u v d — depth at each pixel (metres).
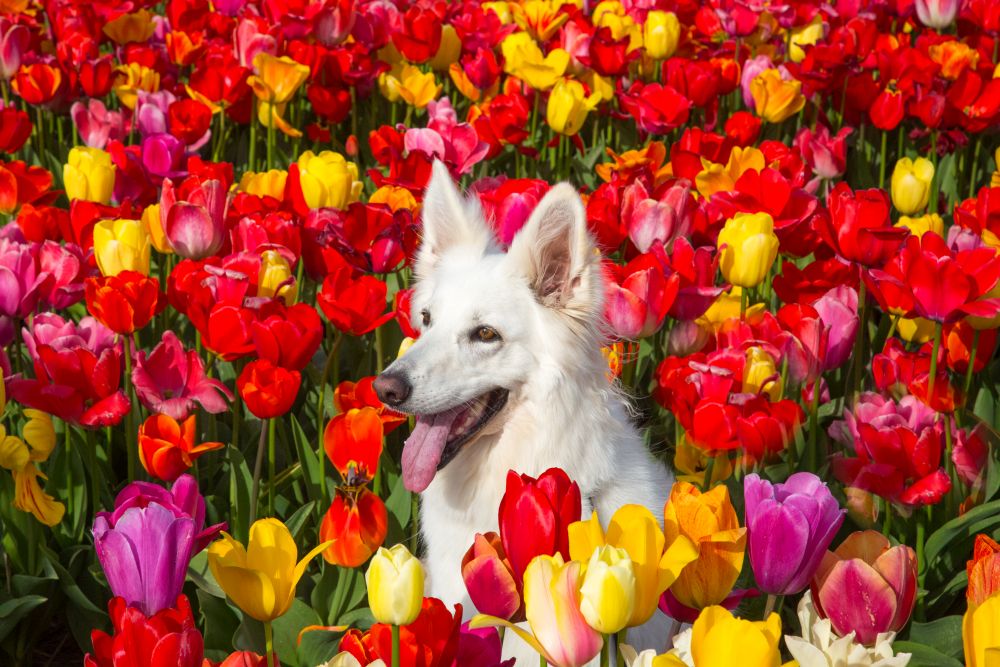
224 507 4.47
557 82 7.38
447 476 4.41
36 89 7.29
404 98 7.64
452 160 6.11
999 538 4.35
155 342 5.43
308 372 5.06
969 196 8.11
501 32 8.60
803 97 7.39
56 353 3.79
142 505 2.82
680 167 5.90
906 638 3.99
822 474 4.35
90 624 4.17
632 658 2.03
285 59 6.78
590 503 4.27
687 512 2.27
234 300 4.01
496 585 2.23
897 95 7.14
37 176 5.77
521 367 4.23
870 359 5.55
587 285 4.20
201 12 8.43
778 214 5.05
